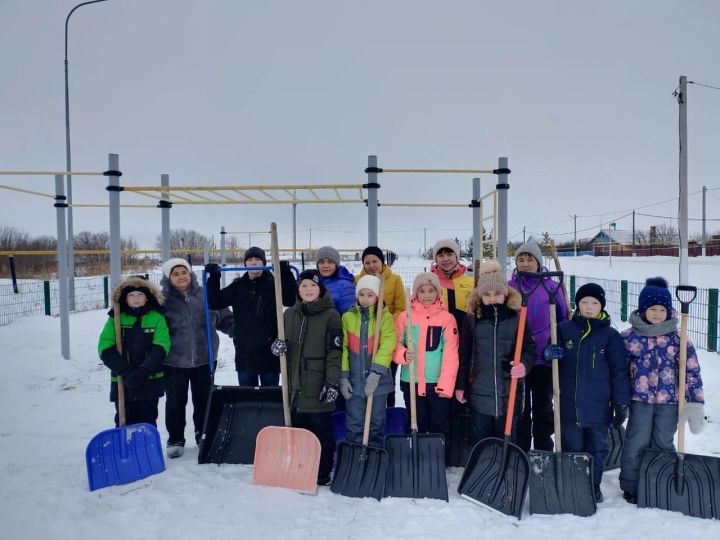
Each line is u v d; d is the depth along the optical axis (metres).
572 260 33.28
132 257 24.20
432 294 3.69
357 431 3.66
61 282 7.77
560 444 3.34
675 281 15.48
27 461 4.01
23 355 7.66
